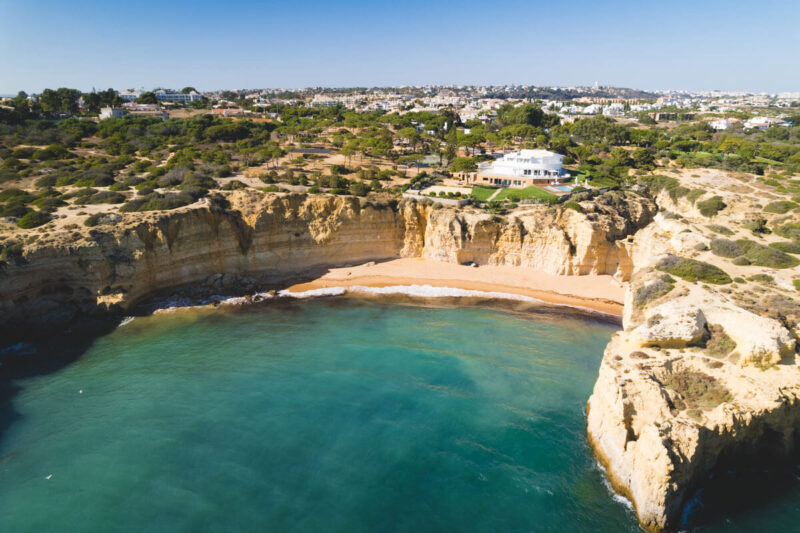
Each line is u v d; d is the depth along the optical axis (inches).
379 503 1159.0
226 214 2549.2
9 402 1535.4
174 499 1146.7
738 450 1254.9
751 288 1702.8
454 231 2790.4
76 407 1507.1
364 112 7455.7
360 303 2410.2
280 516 1109.7
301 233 2716.5
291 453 1312.7
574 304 2425.0
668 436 1130.7
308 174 3577.8
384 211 2849.4
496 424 1459.2
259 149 4018.2
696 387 1289.4
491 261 2832.2
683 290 1683.1
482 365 1811.0
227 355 1857.8
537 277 2709.2
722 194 2883.9
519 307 2388.0
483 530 1099.3
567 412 1529.3
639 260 2623.0
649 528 1107.9
